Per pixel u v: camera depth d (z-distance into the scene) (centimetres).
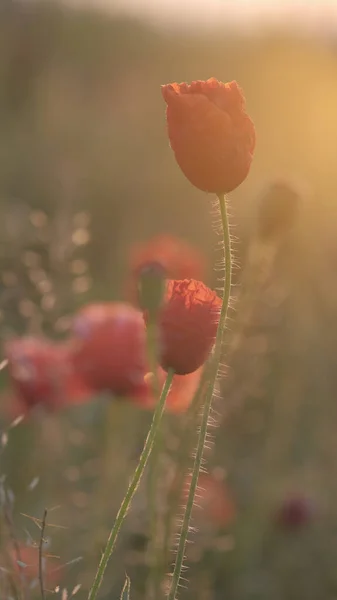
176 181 323
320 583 181
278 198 146
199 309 113
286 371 213
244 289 145
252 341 183
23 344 162
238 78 427
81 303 193
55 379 160
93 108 418
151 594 131
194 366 113
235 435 198
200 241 290
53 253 181
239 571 177
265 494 188
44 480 174
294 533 187
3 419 184
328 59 420
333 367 223
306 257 243
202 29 477
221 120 110
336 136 340
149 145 365
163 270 119
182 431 132
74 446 178
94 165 336
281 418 204
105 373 151
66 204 261
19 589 122
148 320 119
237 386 181
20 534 156
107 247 279
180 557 110
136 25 482
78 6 476
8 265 181
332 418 218
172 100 110
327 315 236
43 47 446
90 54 455
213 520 175
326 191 283
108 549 110
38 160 326
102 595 144
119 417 164
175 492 132
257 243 147
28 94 417
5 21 452
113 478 162
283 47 432
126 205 308
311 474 203
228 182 111
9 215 212
